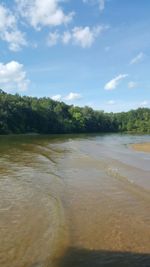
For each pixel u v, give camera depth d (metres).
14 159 26.50
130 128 155.62
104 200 13.82
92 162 25.28
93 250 8.80
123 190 15.58
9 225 10.71
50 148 38.59
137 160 26.83
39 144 45.47
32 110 105.19
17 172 20.34
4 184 16.80
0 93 114.81
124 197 14.31
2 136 75.25
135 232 10.15
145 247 8.99
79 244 9.20
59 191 15.40
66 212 12.17
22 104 102.81
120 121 160.00
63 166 23.11
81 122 130.62
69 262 8.10
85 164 24.16
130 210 12.44
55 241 9.38
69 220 11.27
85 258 8.33
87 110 144.12
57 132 115.00
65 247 8.98
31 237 9.70
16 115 96.00
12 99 107.44
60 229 10.35
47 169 21.67
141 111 176.25
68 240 9.46
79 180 18.00
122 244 9.20
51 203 13.31
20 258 8.32
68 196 14.50
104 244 9.20
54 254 8.54
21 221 11.10
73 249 8.87
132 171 20.78
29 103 116.81
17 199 13.89
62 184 16.92
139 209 12.57
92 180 17.98
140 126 155.00
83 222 11.07
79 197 14.32
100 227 10.59
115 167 22.61
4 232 10.09
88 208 12.69
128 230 10.33
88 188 16.05
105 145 47.59
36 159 26.78
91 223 10.97
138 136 92.75
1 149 35.47
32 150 34.97
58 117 119.88
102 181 17.69
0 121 86.69
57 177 18.80
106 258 8.32
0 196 14.34
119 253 8.61
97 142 56.22
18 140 56.28
